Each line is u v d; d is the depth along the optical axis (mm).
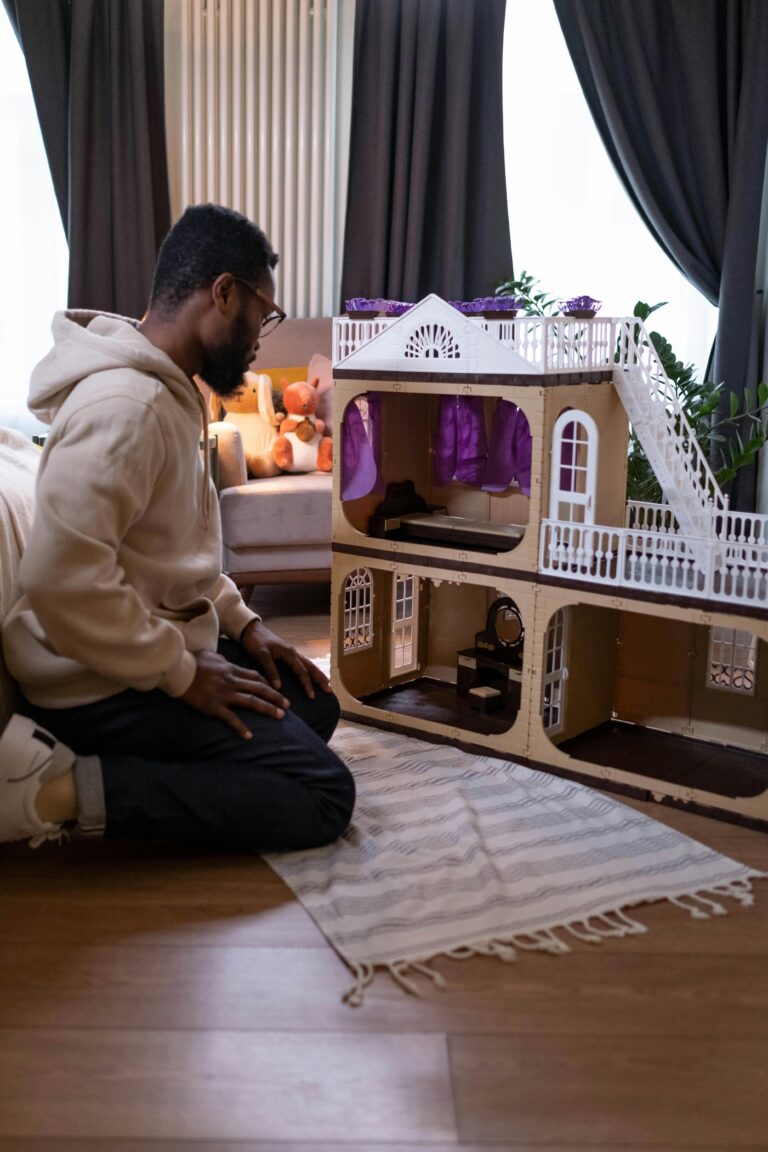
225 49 4387
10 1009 1439
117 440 1671
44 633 1724
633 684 2520
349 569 2570
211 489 2004
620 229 4523
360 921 1659
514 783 2223
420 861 1854
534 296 4195
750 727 2357
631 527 2643
